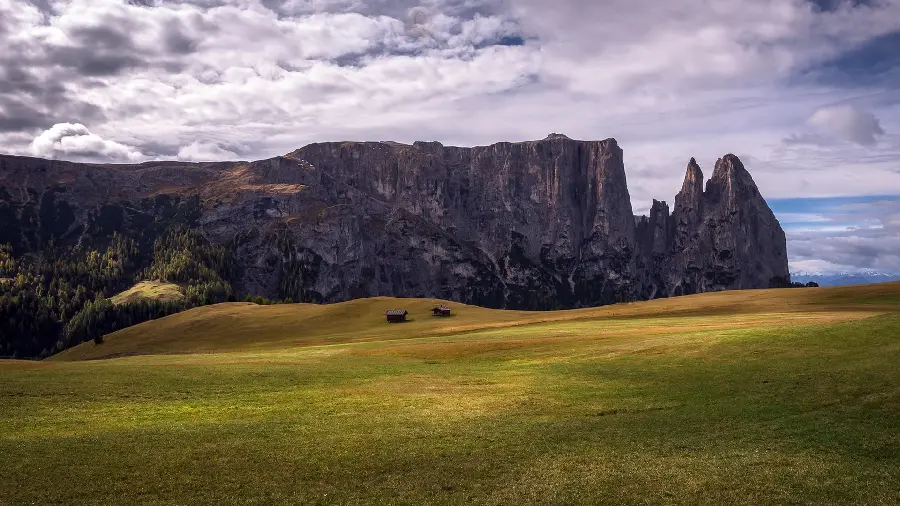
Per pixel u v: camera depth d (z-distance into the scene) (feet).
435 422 154.10
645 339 280.72
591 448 127.24
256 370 242.37
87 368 248.73
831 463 110.73
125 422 156.46
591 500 100.17
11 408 169.48
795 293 520.42
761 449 120.47
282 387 206.39
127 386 202.28
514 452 126.52
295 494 105.91
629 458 119.96
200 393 194.80
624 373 208.23
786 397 154.92
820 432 127.54
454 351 298.97
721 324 330.54
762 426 135.44
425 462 121.60
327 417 161.38
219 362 282.15
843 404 143.84
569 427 144.66
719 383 177.88
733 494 100.12
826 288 538.88
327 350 347.56
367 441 136.77
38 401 178.19
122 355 550.36
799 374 173.88
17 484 110.32
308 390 200.85
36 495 105.40
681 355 225.97
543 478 110.63
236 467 119.96
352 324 597.11
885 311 365.81
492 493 104.37
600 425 145.69
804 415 139.64
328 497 104.47
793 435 127.75
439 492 105.81
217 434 143.54
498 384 206.28
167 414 165.78
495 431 143.64
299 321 625.82
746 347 220.64
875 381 155.74
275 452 128.98
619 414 156.35
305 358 301.22
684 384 182.39
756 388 167.02
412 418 158.71
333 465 120.57
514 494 103.71
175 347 558.97
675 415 151.23
